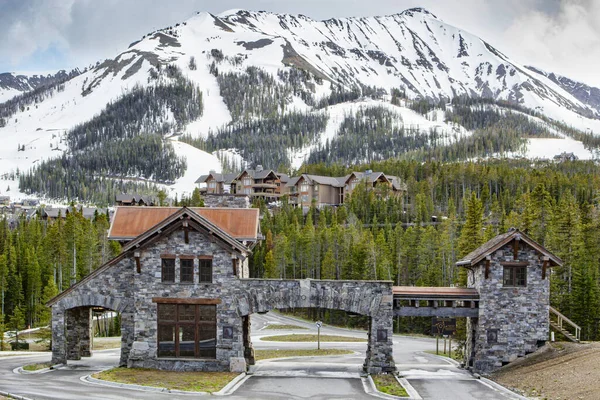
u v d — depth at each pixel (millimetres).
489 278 49594
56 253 118000
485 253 48938
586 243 85375
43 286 111188
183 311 49062
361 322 111000
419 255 117125
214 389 41000
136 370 47406
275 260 130125
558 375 42094
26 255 113938
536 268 49719
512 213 115875
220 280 48688
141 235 48406
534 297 49594
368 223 163375
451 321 52375
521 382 43406
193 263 48844
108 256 122500
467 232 90875
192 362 48344
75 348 55156
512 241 49531
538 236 96500
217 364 48375
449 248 111875
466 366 53031
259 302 48594
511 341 49375
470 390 42688
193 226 48469
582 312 72625
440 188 195250
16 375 46281
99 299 50906
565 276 80562
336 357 63062
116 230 51562
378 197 182500
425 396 40469
